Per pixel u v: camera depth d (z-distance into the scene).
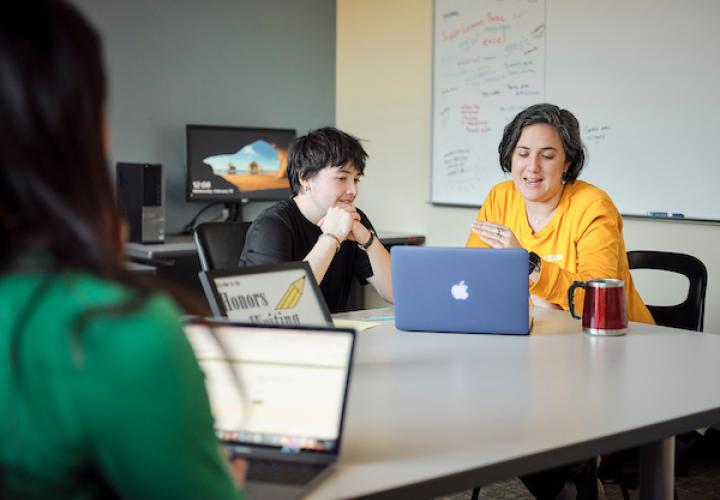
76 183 0.69
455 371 1.67
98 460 0.72
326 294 2.56
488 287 2.00
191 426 0.73
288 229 2.46
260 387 1.21
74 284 0.70
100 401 0.69
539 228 2.68
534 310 2.37
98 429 0.70
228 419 1.21
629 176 3.74
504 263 1.98
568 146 2.58
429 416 1.37
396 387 1.55
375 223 5.12
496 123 4.33
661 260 2.65
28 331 0.69
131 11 4.52
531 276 2.35
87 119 0.70
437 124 4.66
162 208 4.20
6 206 0.68
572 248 2.56
